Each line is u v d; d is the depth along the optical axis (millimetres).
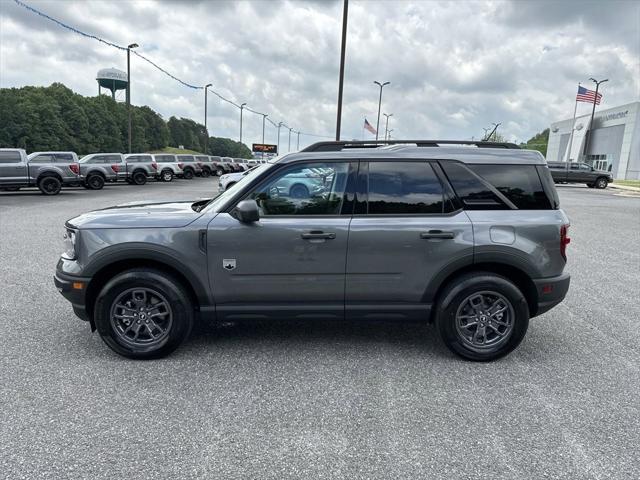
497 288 3701
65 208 14289
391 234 3666
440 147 3881
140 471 2381
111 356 3801
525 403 3143
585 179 35656
